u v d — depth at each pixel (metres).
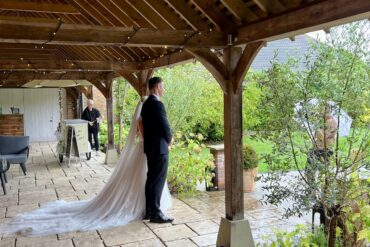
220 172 6.16
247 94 5.06
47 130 14.05
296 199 3.30
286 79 3.34
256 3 3.11
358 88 3.22
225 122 3.77
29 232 4.26
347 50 3.23
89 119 10.13
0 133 11.95
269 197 3.42
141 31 3.35
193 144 6.28
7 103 13.50
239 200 3.75
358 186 3.24
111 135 8.79
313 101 3.30
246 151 6.03
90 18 6.03
